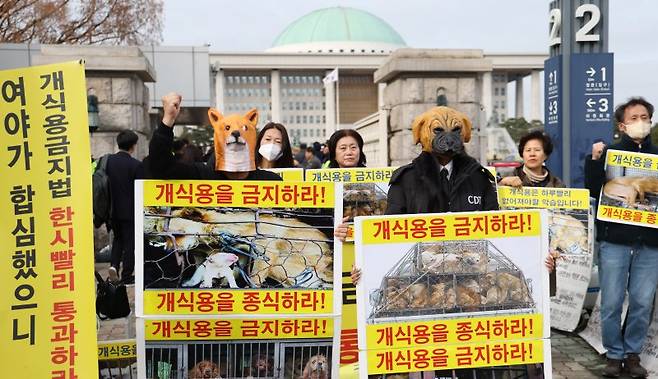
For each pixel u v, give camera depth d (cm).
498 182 606
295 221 379
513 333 372
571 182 1048
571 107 1045
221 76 8919
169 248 373
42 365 342
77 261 345
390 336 365
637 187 518
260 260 378
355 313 453
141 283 372
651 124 520
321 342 380
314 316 378
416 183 398
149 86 1720
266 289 377
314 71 9000
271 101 9075
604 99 1044
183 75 1738
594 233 627
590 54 1041
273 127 581
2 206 346
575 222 615
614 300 530
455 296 369
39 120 348
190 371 375
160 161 365
